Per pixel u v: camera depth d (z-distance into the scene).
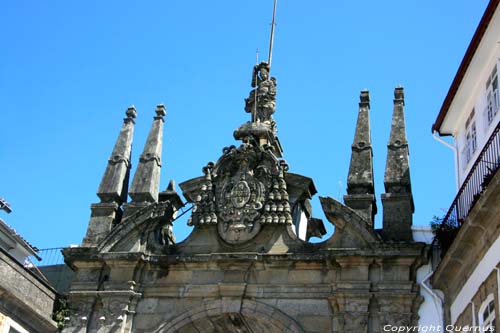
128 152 28.00
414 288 23.03
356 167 25.38
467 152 24.67
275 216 24.88
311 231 27.50
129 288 24.83
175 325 24.20
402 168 24.98
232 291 24.22
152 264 25.11
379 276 23.53
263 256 24.28
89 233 26.20
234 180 25.75
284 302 23.88
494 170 18.41
